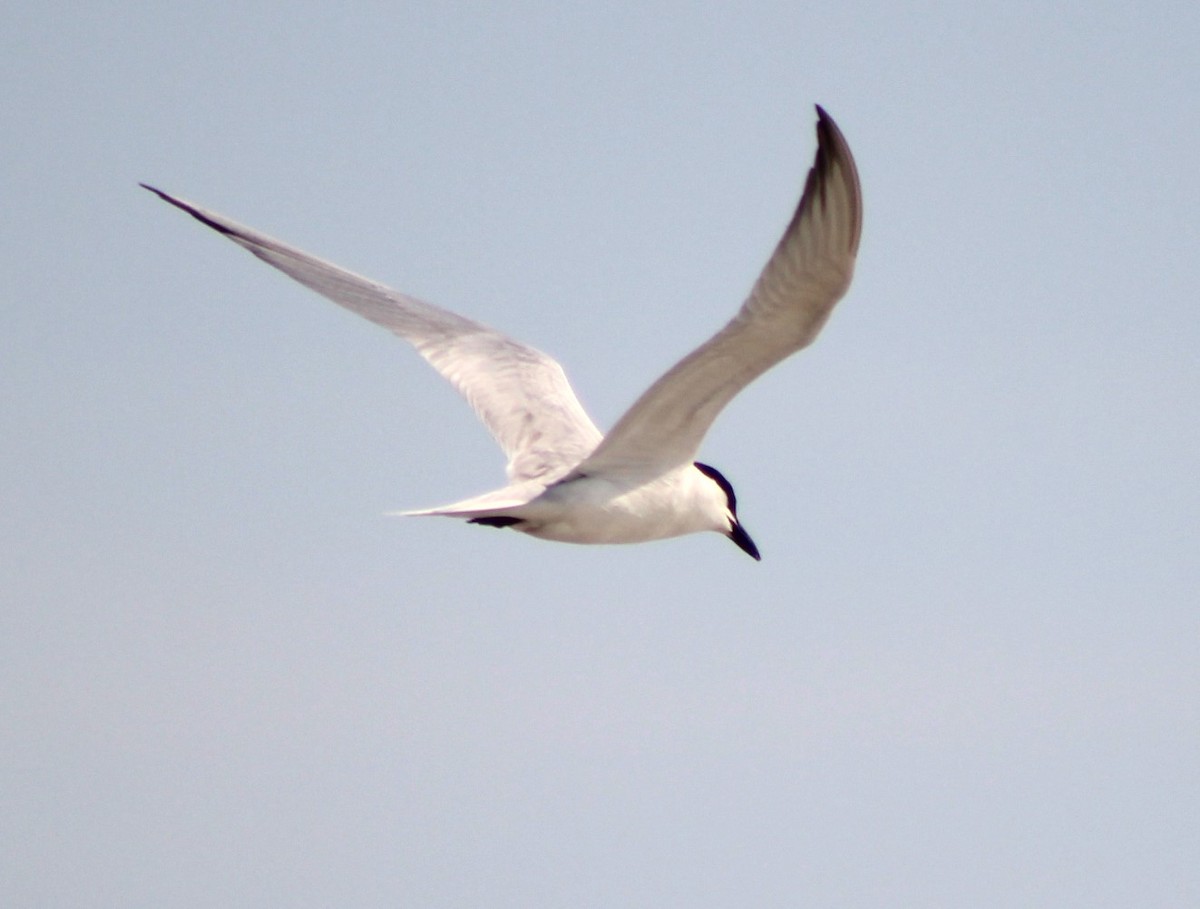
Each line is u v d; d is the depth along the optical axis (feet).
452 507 43.32
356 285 51.85
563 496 44.24
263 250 50.14
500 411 49.49
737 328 38.17
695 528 47.24
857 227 35.88
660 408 42.39
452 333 51.93
